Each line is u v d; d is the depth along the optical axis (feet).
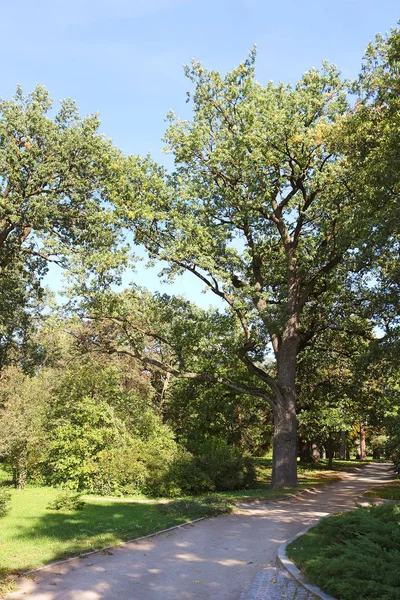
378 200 50.55
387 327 62.64
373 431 166.20
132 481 61.98
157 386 109.09
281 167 69.36
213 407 84.58
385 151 49.19
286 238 73.82
